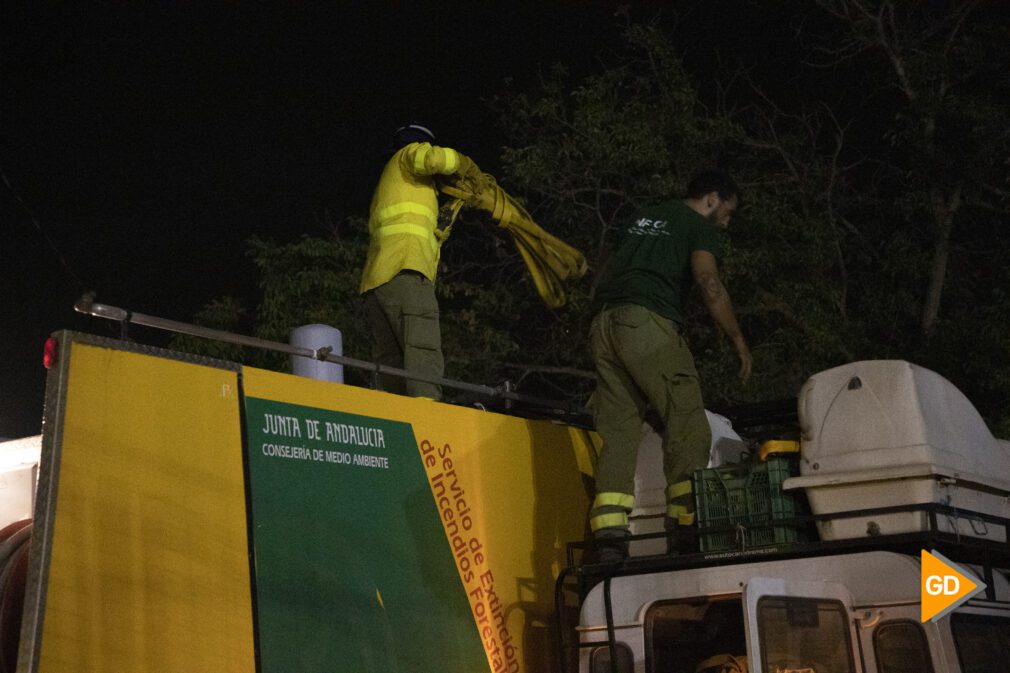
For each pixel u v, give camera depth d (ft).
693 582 17.44
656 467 20.38
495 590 19.03
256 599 15.08
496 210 22.98
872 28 59.36
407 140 22.85
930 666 15.61
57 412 13.39
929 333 55.11
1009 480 18.95
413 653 17.11
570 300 53.01
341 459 16.93
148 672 13.64
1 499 18.54
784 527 17.62
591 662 17.88
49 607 12.85
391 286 21.81
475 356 54.19
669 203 20.07
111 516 13.67
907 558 16.20
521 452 20.48
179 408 14.80
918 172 56.70
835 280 58.59
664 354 19.15
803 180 60.34
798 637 15.46
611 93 56.44
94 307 14.80
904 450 16.90
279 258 52.39
